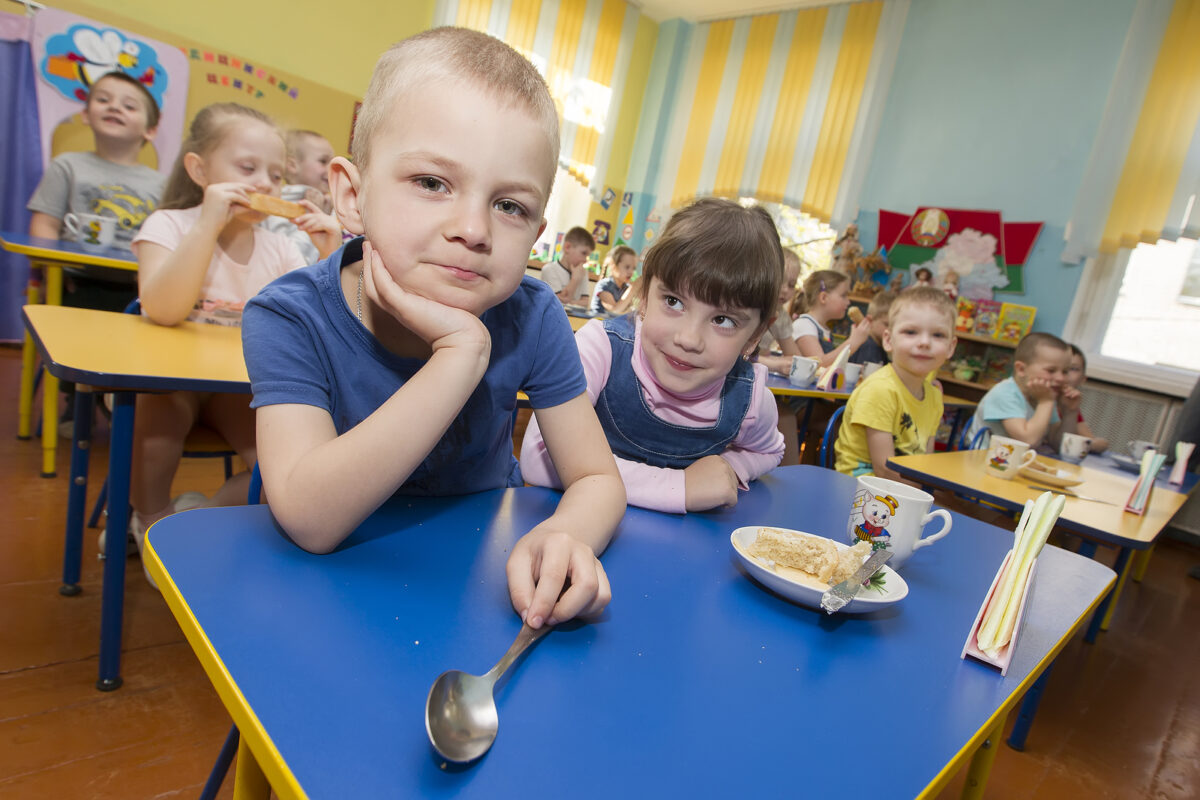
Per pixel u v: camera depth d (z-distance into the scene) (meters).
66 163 3.39
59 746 1.14
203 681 1.37
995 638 0.58
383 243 0.58
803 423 3.43
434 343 0.59
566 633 0.50
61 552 1.75
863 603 0.60
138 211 3.59
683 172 6.88
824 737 0.43
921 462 1.82
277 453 0.59
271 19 4.50
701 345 0.94
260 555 0.54
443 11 5.33
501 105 0.55
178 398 1.42
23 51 3.56
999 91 4.98
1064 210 4.64
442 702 0.37
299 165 3.79
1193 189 4.20
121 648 1.38
